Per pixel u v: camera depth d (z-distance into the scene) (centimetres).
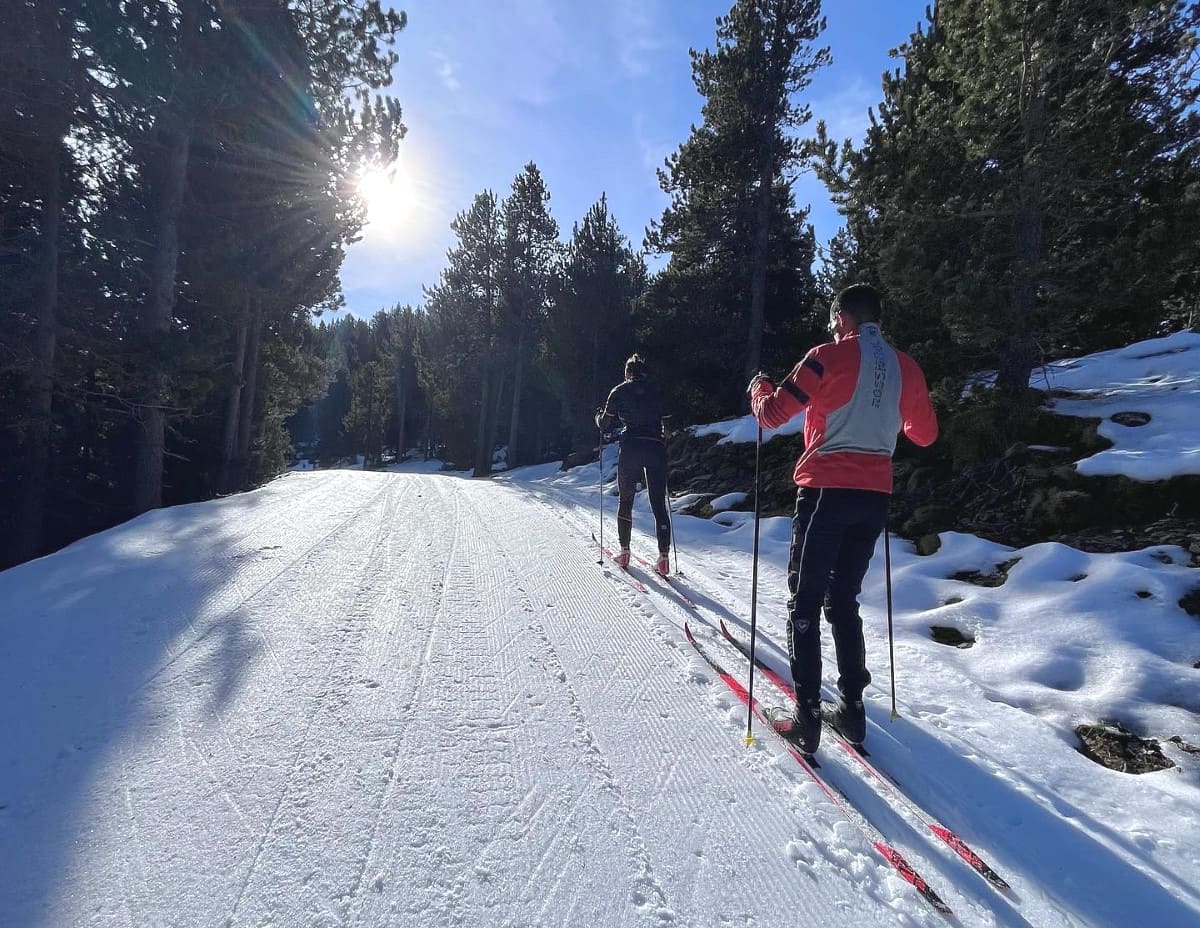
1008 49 610
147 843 188
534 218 2906
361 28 1259
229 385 1658
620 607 420
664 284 1809
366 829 199
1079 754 275
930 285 665
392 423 6184
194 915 164
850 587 266
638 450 507
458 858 189
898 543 595
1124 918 185
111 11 1005
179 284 1445
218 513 670
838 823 215
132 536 548
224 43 1113
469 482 1234
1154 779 256
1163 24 592
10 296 1104
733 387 1736
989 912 184
